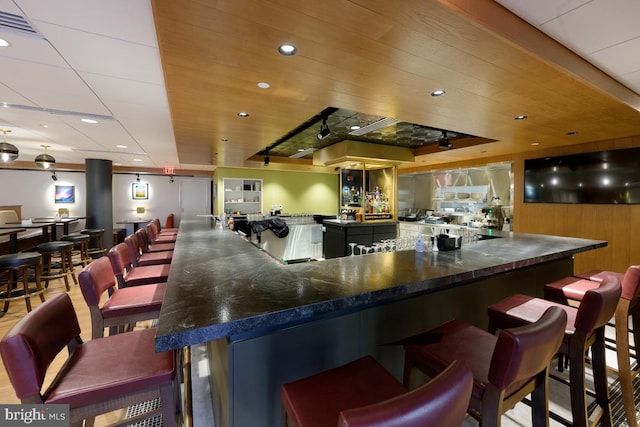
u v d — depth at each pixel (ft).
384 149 17.78
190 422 5.09
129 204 30.50
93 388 3.35
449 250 7.30
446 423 2.15
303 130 14.48
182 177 32.40
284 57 5.76
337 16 4.48
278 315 3.40
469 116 9.54
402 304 5.18
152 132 14.08
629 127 10.83
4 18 5.48
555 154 15.20
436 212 22.61
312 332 4.14
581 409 4.60
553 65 6.01
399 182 25.88
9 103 10.12
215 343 5.00
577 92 7.41
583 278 7.92
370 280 4.68
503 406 3.34
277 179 29.53
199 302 3.68
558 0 4.86
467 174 20.95
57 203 27.63
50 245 14.24
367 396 3.24
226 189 27.78
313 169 26.94
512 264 6.07
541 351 3.15
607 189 13.33
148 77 8.06
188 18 4.50
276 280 4.71
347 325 4.49
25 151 19.17
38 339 3.35
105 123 12.52
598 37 5.88
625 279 5.88
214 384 5.32
